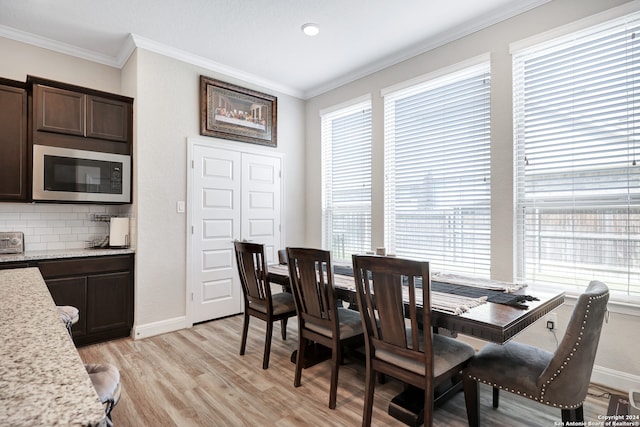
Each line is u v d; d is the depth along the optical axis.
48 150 2.84
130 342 3.05
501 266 2.78
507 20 2.77
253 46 3.36
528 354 1.74
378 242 3.73
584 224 2.42
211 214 3.71
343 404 2.09
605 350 2.28
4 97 2.75
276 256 4.35
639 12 2.16
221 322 3.66
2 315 0.89
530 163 2.68
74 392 0.49
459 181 3.10
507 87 2.76
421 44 3.31
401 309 1.64
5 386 0.50
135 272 3.18
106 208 3.51
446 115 3.21
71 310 1.81
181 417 1.93
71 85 2.94
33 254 2.76
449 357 1.72
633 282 2.21
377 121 3.77
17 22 2.89
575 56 2.46
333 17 2.87
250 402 2.09
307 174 4.70
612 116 2.30
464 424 1.88
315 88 4.51
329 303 2.08
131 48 3.25
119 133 3.20
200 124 3.63
